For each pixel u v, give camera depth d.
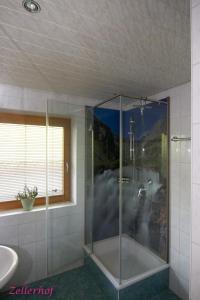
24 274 1.92
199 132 0.64
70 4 0.84
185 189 1.75
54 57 1.34
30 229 1.94
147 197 2.14
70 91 2.07
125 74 1.62
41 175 2.12
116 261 2.09
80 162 2.22
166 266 1.88
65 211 2.13
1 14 0.90
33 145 2.08
